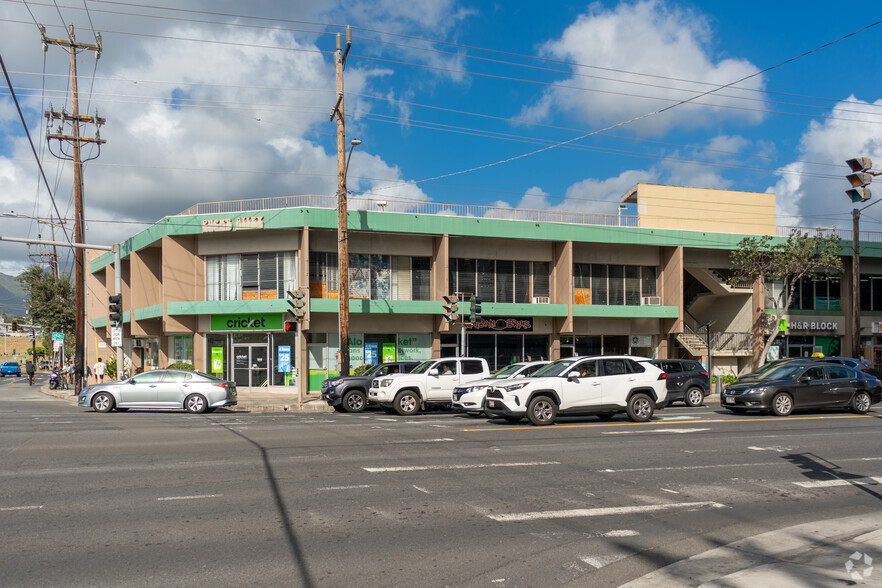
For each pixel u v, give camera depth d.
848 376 20.38
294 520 7.57
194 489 9.11
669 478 10.25
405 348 33.09
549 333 35.22
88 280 49.50
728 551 6.71
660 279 37.09
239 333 32.25
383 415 21.44
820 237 34.62
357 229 30.53
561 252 34.59
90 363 49.12
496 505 8.41
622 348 36.97
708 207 37.59
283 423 17.88
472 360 22.03
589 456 12.07
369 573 5.91
